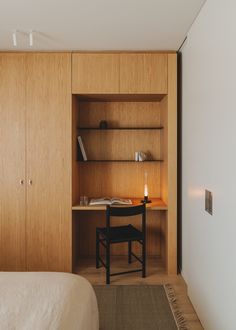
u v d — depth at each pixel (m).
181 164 3.45
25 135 3.50
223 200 1.94
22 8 2.47
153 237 4.12
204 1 2.37
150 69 3.47
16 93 3.48
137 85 3.48
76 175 3.81
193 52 2.79
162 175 3.91
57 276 1.89
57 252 3.52
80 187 4.08
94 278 3.44
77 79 3.47
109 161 3.90
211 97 2.21
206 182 2.35
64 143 3.50
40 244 3.52
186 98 3.15
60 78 3.47
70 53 3.47
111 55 3.48
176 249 3.51
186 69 3.15
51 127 3.50
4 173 3.51
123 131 4.07
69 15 2.60
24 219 3.52
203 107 2.44
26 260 3.52
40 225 3.52
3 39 3.13
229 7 1.84
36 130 3.50
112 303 2.88
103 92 3.48
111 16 2.63
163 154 3.83
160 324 2.54
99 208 3.50
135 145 4.08
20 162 3.51
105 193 4.09
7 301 1.56
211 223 2.21
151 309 2.78
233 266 1.77
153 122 4.05
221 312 1.99
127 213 3.29
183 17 2.66
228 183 1.85
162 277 3.46
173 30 2.94
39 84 3.48
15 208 3.51
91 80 3.48
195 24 2.71
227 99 1.87
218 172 2.04
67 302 1.57
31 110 3.49
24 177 3.51
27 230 3.52
